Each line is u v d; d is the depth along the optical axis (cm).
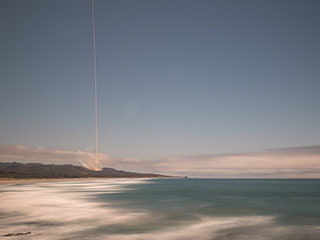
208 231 2100
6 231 2016
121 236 1894
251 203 4309
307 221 2609
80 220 2495
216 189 8888
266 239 1872
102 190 7306
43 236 1852
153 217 2770
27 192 5788
